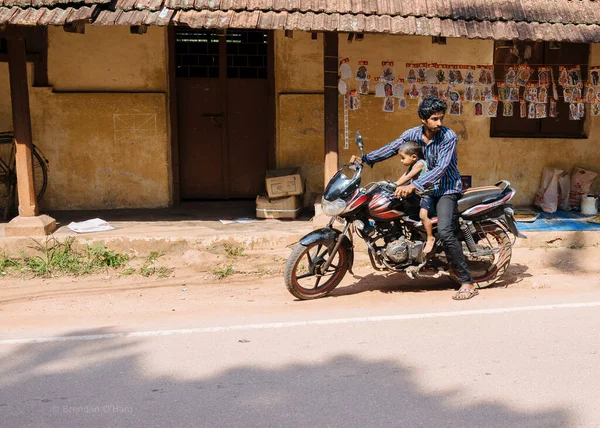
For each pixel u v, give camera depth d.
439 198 6.19
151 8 7.05
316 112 9.38
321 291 6.41
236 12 7.18
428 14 7.40
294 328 5.46
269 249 7.92
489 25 7.43
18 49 7.42
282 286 6.91
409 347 4.98
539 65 9.41
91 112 9.16
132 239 7.73
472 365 4.62
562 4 7.87
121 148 9.29
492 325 5.47
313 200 9.50
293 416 3.89
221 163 9.71
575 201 9.46
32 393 4.24
